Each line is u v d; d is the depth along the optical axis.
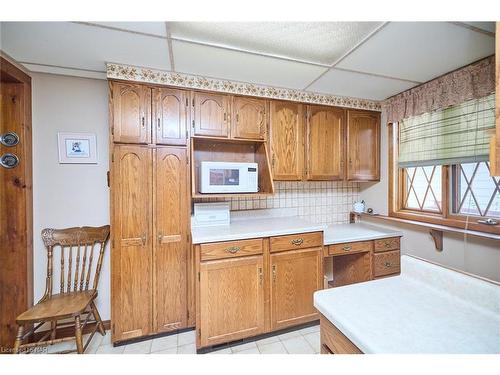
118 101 1.75
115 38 1.40
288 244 1.91
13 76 1.66
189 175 1.92
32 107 1.86
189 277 1.92
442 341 0.63
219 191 2.00
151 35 1.37
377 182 2.61
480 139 1.70
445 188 1.96
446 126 1.93
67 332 1.92
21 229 1.77
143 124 1.80
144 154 1.81
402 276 1.02
